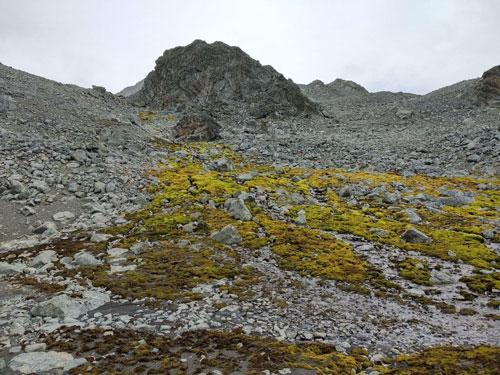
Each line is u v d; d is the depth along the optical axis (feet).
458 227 138.41
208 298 83.10
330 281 96.89
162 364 58.03
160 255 105.40
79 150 179.83
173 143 252.01
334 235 130.31
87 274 91.76
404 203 164.25
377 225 138.41
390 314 81.76
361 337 71.41
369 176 200.13
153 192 159.94
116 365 57.52
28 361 56.49
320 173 204.74
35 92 271.49
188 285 88.58
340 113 420.77
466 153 231.71
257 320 74.74
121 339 64.64
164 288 86.07
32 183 144.66
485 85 357.00
